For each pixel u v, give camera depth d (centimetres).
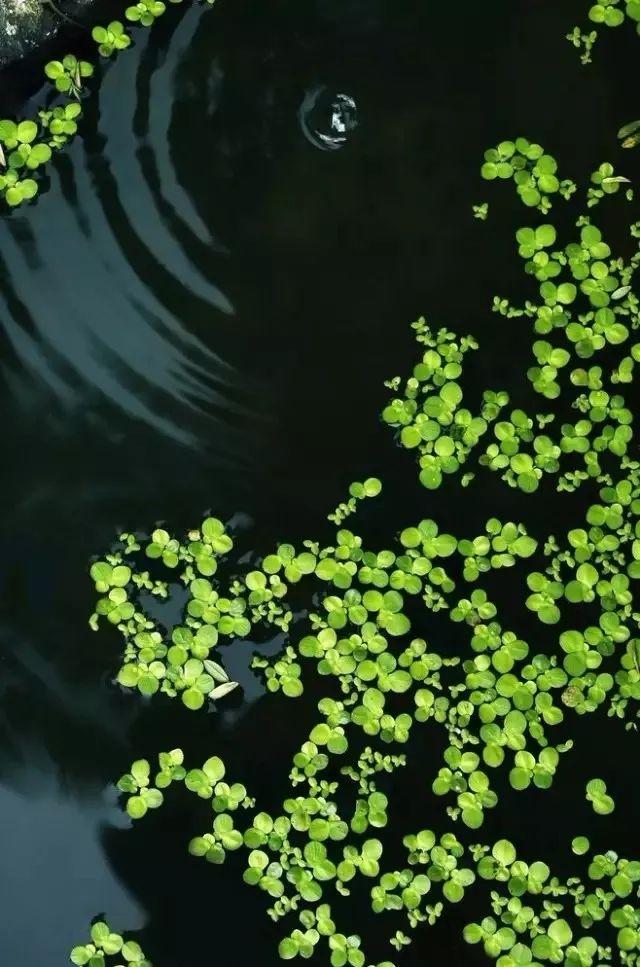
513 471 468
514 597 464
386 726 443
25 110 482
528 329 486
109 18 490
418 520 467
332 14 503
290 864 432
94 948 429
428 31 505
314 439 476
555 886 438
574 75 509
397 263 492
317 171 495
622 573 462
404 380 482
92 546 461
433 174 498
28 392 471
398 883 434
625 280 486
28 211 481
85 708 449
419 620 458
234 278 485
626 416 474
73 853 440
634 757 458
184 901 436
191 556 455
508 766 450
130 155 486
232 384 478
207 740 448
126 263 481
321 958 431
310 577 456
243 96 495
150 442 471
